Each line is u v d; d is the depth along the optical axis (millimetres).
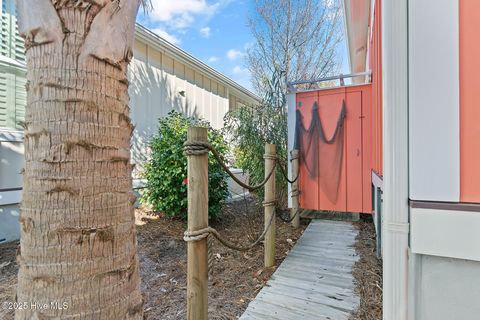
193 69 6922
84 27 865
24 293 821
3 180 3451
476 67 1085
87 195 845
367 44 5582
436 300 1134
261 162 4703
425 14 1143
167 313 2047
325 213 4945
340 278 2500
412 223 1165
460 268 1104
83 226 831
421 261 1161
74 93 845
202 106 7352
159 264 2984
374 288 2297
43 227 816
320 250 3221
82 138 846
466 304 1095
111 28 922
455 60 1110
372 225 4180
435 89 1135
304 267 2756
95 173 865
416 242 1156
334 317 1902
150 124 5594
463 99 1104
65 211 819
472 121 1093
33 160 840
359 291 2254
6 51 3500
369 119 3971
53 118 832
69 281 809
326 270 2674
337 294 2215
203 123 5305
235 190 6184
